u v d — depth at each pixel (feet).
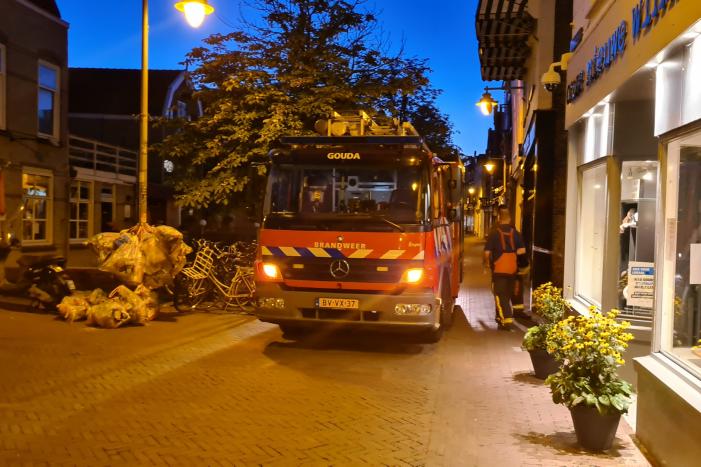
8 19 50.60
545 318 25.05
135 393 21.83
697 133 16.17
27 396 21.08
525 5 50.70
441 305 31.12
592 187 29.73
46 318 36.06
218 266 42.70
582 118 28.96
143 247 36.27
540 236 47.98
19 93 52.24
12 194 51.44
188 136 47.73
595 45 25.68
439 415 20.20
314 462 16.07
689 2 15.05
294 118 44.21
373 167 28.76
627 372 23.22
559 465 16.03
